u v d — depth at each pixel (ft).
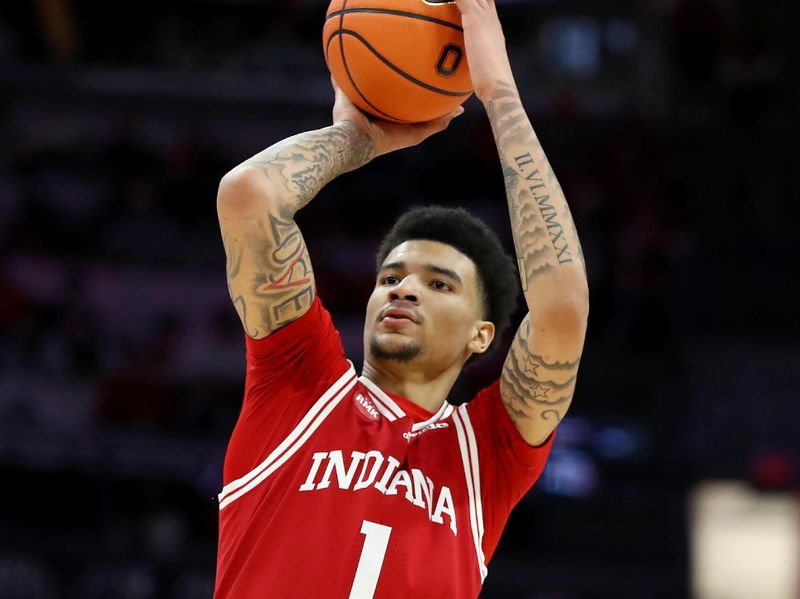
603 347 73.82
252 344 19.29
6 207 84.89
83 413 70.54
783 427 70.44
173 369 71.26
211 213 83.51
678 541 63.41
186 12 100.01
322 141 20.01
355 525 17.70
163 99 91.71
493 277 20.98
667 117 89.76
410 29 19.84
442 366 20.11
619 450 67.31
